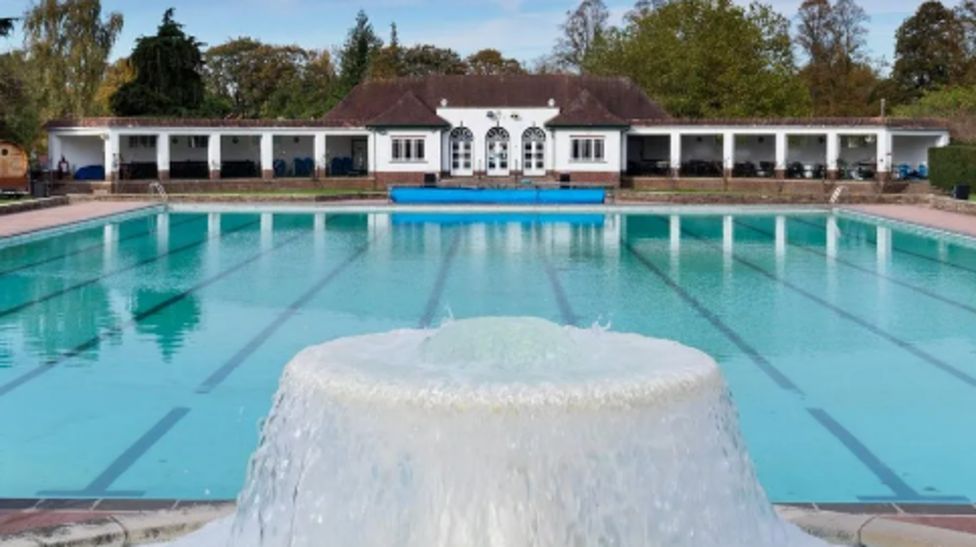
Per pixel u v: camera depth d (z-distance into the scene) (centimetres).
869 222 3531
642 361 611
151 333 1592
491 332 616
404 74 8456
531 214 3841
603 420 536
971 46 7881
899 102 7631
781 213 3875
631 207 3906
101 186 4444
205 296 1947
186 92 5862
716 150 5362
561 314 1772
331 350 646
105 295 1952
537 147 5116
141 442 1040
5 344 1505
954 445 1035
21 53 5934
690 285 2097
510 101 5259
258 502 629
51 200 3794
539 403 528
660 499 551
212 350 1474
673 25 6125
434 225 3428
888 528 704
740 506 613
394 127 4981
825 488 909
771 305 1861
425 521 532
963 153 3925
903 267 2366
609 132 4984
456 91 5334
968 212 3516
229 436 1060
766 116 5722
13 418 1126
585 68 6938
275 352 1461
